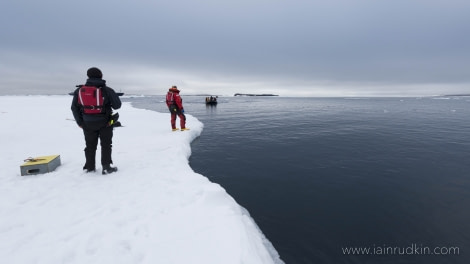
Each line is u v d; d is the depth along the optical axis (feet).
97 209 10.85
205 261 7.48
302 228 12.78
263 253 9.20
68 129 35.40
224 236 8.75
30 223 9.70
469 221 13.43
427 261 10.42
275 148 29.66
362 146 30.81
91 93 14.05
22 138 28.35
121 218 10.06
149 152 21.67
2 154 20.62
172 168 16.94
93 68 14.30
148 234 8.96
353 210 14.62
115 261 7.52
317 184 18.49
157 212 10.60
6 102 130.52
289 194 16.78
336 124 52.24
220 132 41.06
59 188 13.17
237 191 17.22
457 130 43.45
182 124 34.45
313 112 88.94
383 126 49.01
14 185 13.52
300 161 24.25
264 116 71.41
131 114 64.95
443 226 12.99
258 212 14.34
